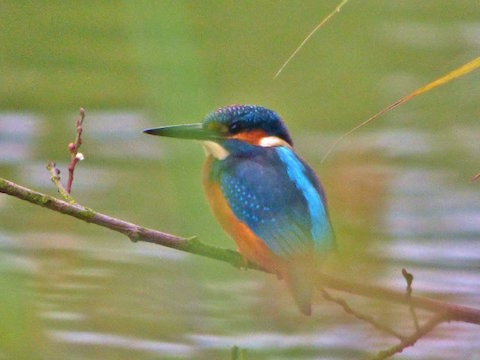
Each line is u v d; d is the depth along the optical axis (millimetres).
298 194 8195
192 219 7770
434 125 17328
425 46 20172
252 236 8164
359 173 13266
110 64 20016
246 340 10398
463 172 15312
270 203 8164
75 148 7863
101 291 11289
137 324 10805
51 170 7887
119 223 7434
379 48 19766
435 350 10172
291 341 10398
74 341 10398
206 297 10820
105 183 15164
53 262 12148
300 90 18719
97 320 10781
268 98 18938
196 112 6590
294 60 19078
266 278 10992
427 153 16031
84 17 21359
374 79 18984
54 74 19703
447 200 14188
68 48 20797
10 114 18109
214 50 19516
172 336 10531
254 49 19469
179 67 6578
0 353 6277
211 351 10305
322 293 7734
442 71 19625
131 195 14805
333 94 18453
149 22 6566
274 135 8859
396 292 7570
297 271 7750
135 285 11625
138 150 16141
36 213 13688
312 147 16750
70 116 17953
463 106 18172
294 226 8008
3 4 21250
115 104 18453
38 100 18594
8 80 19516
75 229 13406
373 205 12688
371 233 12328
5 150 16438
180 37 6590
